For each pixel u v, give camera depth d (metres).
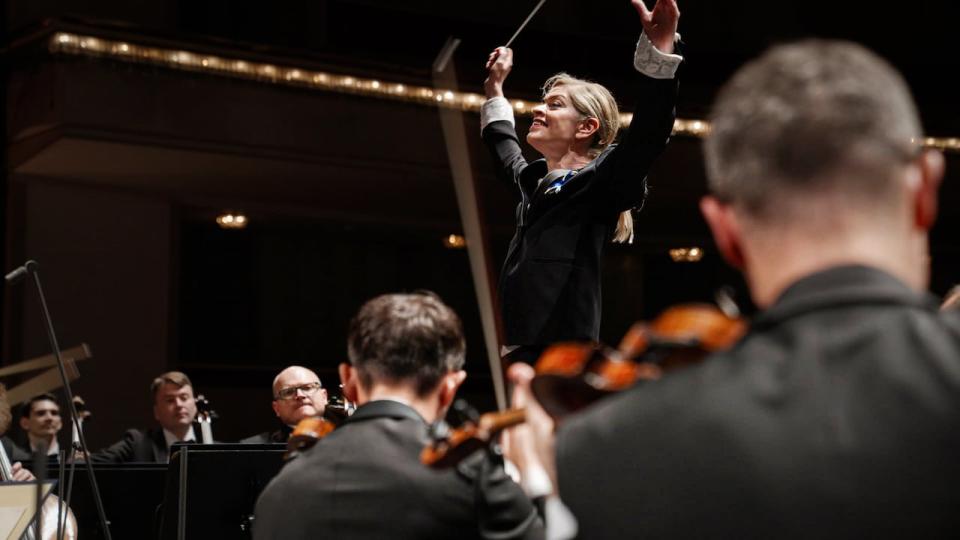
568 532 2.47
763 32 29.53
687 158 27.20
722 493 1.86
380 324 4.34
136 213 24.59
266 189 25.66
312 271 28.91
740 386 1.94
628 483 1.96
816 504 1.79
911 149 2.00
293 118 23.72
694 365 2.06
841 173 1.97
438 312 4.41
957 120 28.78
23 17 22.83
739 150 2.04
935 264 31.86
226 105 23.06
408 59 26.77
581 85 7.34
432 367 4.31
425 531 3.92
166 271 24.86
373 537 3.93
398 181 25.52
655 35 6.31
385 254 29.78
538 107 7.30
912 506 1.75
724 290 2.29
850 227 1.98
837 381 1.87
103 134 21.91
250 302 28.12
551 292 6.57
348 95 24.27
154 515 9.87
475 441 3.01
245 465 7.95
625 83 27.84
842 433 1.82
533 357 6.63
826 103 1.98
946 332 1.88
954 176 28.75
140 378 24.30
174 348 24.98
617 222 7.11
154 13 24.25
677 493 1.90
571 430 2.08
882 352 1.87
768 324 2.01
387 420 4.16
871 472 1.78
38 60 21.92
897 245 1.99
